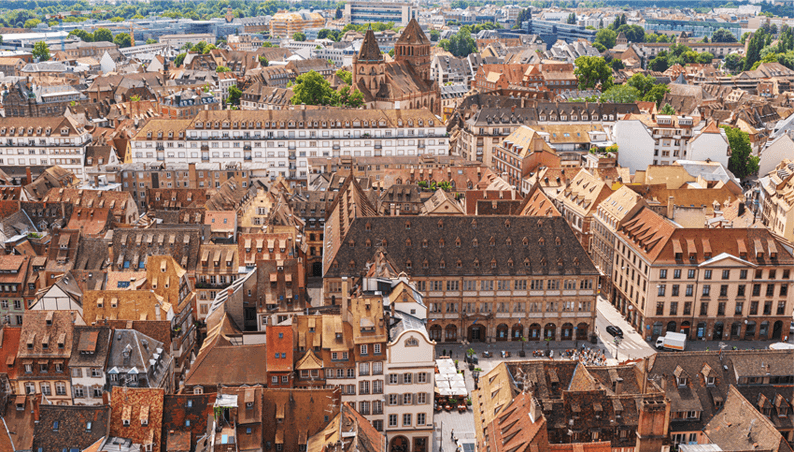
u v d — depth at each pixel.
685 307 192.75
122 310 167.88
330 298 184.50
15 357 151.50
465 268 186.38
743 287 191.62
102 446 123.00
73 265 192.75
